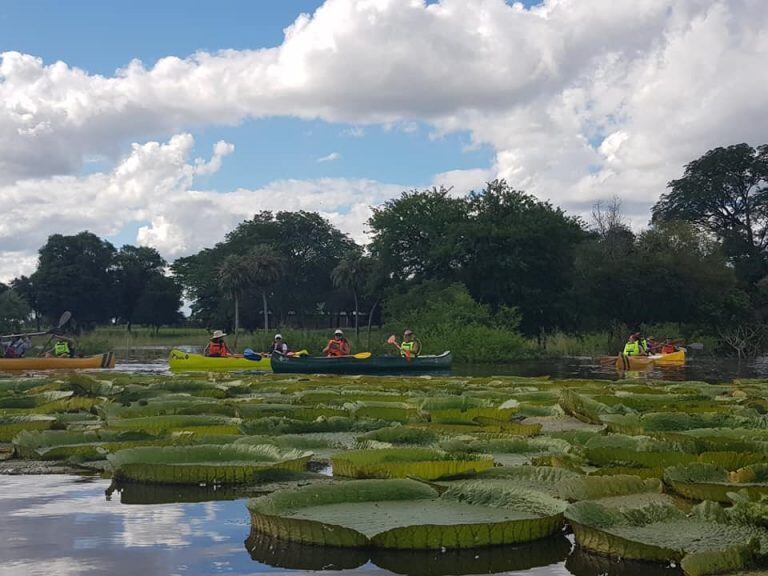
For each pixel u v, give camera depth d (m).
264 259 66.50
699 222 70.00
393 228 45.00
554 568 3.14
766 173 66.56
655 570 3.11
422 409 7.89
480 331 32.59
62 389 10.55
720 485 3.95
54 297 82.94
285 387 11.02
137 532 3.70
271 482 4.73
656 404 8.31
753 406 8.28
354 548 3.40
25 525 3.84
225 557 3.29
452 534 3.40
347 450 5.73
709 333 45.38
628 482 4.19
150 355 35.72
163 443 5.80
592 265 44.31
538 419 7.74
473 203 45.25
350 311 88.31
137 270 91.06
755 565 2.97
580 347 38.81
